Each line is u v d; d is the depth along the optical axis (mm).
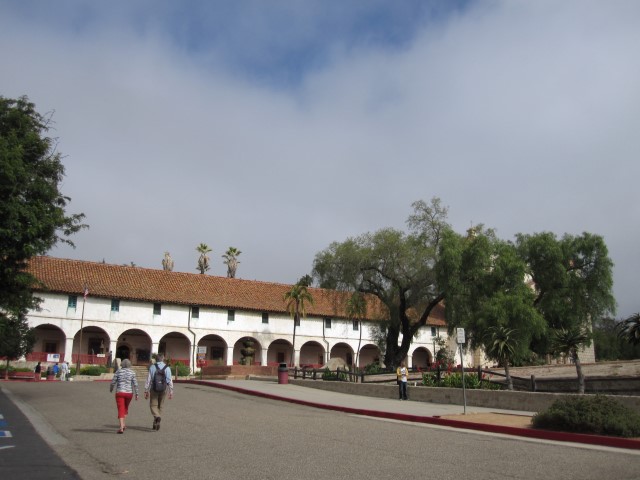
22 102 21641
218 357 52719
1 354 38906
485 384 25719
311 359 57594
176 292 50375
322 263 41375
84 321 45094
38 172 21078
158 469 8633
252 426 14016
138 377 43281
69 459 9359
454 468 9008
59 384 30906
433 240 39750
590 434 12312
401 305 39875
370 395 25188
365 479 8094
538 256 37906
